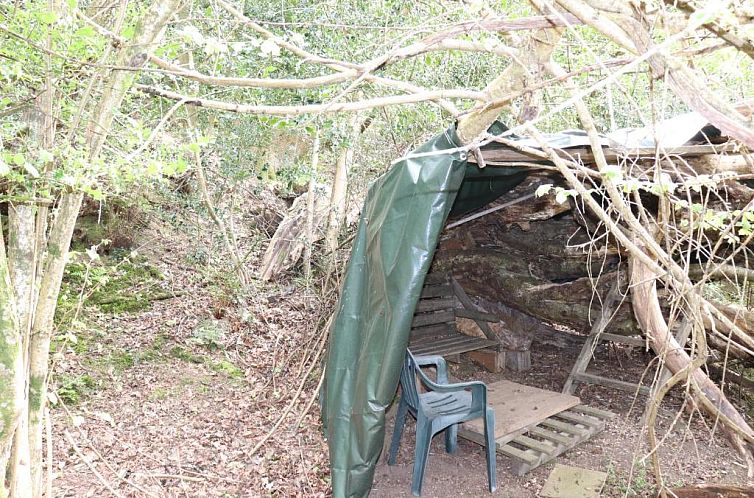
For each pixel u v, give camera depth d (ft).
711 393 10.19
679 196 13.08
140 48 7.45
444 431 16.99
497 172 16.06
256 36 14.96
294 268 28.25
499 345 23.17
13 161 7.01
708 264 7.47
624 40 5.53
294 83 7.27
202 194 23.02
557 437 16.29
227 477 14.48
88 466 12.54
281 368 20.67
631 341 19.58
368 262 14.85
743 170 10.65
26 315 7.84
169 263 25.95
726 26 4.98
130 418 16.53
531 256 23.00
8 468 7.81
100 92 8.67
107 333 20.30
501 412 17.01
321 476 14.87
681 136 10.66
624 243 6.88
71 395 16.60
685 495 12.94
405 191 13.15
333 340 15.11
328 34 15.94
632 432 17.60
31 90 8.29
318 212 26.03
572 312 21.29
